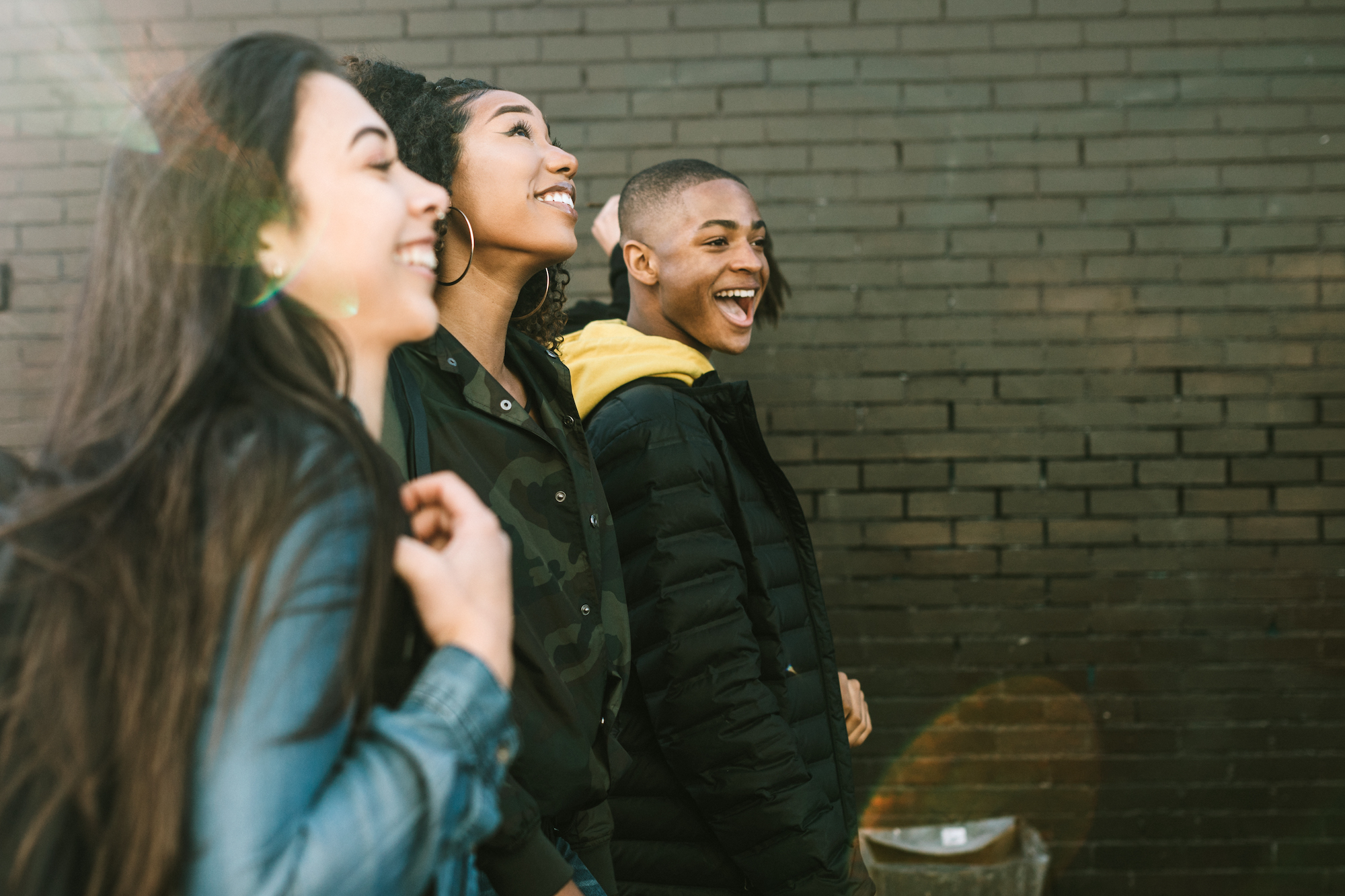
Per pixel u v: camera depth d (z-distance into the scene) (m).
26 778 0.56
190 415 0.63
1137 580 2.92
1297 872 2.87
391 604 0.73
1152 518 2.92
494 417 1.13
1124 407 2.93
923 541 2.95
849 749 1.62
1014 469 2.94
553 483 1.17
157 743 0.55
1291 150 2.92
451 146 1.18
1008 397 2.95
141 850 0.54
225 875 0.54
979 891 2.62
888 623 2.94
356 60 1.22
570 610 1.13
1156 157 2.93
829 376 2.96
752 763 1.36
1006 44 2.94
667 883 1.44
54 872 0.56
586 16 2.97
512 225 1.18
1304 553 2.90
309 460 0.62
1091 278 2.94
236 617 0.57
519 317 1.41
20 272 2.91
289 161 0.70
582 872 1.14
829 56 2.96
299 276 0.71
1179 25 2.92
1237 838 2.88
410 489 0.74
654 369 1.56
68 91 2.92
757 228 1.79
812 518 2.96
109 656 0.57
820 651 1.63
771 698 1.41
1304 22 2.91
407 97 1.21
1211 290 2.93
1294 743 2.89
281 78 0.71
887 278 2.96
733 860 1.40
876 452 2.96
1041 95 2.94
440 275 1.20
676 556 1.39
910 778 2.92
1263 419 2.92
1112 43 2.93
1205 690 2.90
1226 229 2.92
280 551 0.58
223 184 0.68
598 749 1.16
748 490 1.58
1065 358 2.94
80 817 0.57
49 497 0.60
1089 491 2.94
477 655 0.67
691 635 1.38
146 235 0.67
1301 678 2.89
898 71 2.95
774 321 2.55
